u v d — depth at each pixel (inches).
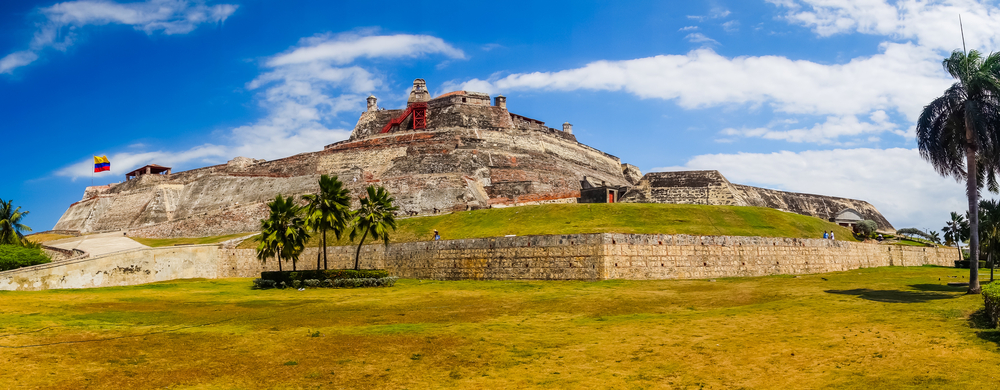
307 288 1782.7
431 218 2637.8
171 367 806.5
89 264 2041.1
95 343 933.2
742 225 2233.0
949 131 1301.7
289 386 734.5
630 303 1309.1
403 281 2000.5
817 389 673.0
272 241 1946.4
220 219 3400.6
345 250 2410.2
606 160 5039.4
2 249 2023.9
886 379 688.4
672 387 713.0
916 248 2578.7
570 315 1189.1
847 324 976.3
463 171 3759.8
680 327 1023.0
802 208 3814.0
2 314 1192.8
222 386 731.4
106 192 4763.8
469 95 4761.3
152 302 1478.8
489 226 2349.9
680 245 1809.8
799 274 1905.8
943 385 654.5
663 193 3348.9
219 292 1738.4
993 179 1359.5
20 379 735.7
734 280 1718.8
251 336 997.8
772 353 829.2
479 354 873.5
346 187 3405.5
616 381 740.0
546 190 3523.6
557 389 714.8
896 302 1167.6
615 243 1745.8
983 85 1247.5
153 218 3966.5
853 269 2128.4
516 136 4360.2
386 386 735.1
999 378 665.0
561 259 1807.3
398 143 4089.6
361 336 990.4
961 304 1091.9
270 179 4040.4
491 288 1649.9
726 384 714.2
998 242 1616.6
